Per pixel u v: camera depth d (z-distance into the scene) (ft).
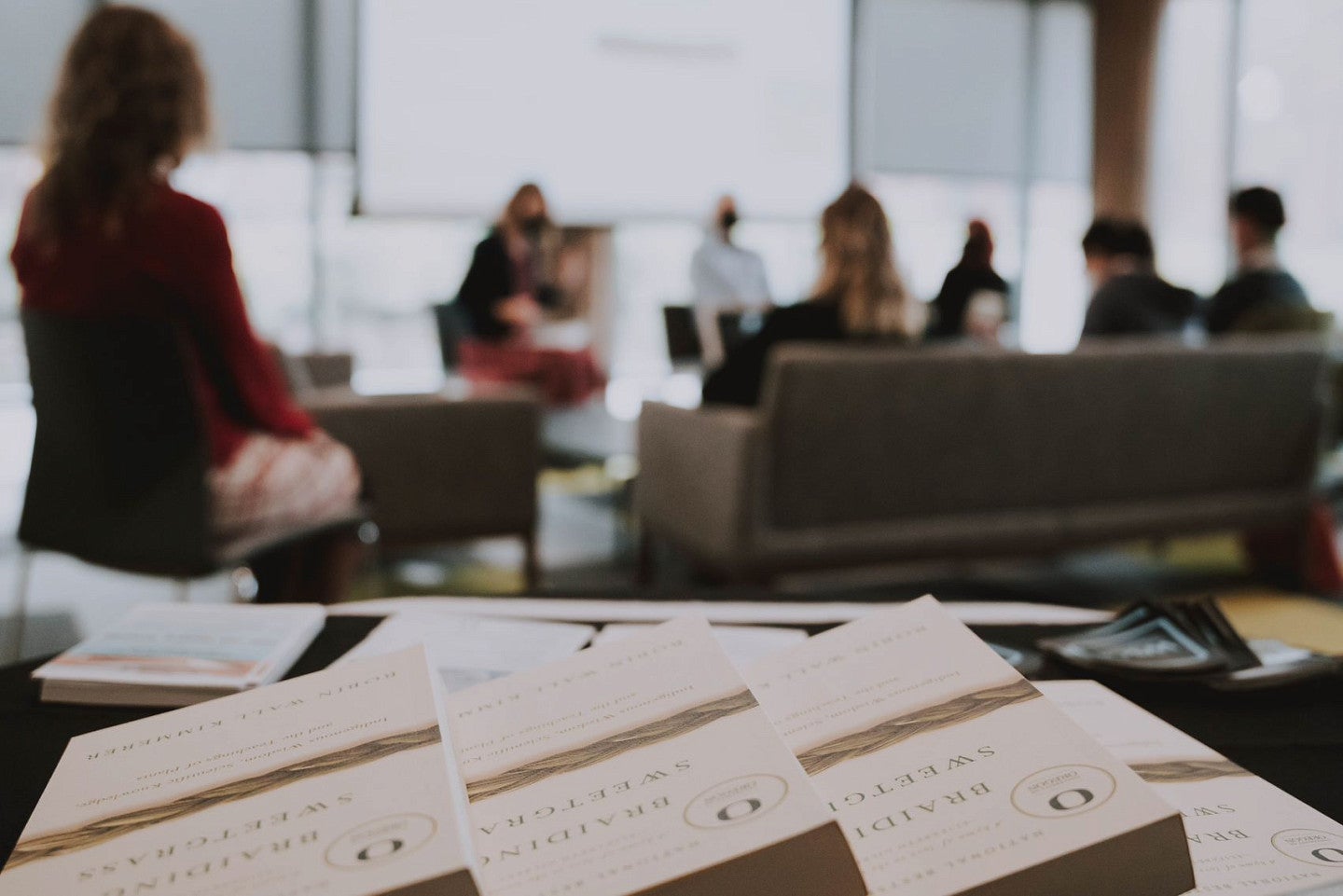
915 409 8.96
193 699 2.55
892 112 24.08
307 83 19.17
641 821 1.50
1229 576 11.31
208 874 1.43
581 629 3.00
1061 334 25.67
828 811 1.43
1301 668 2.60
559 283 20.34
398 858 1.38
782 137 23.39
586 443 11.38
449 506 9.71
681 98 22.53
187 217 5.82
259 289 19.47
